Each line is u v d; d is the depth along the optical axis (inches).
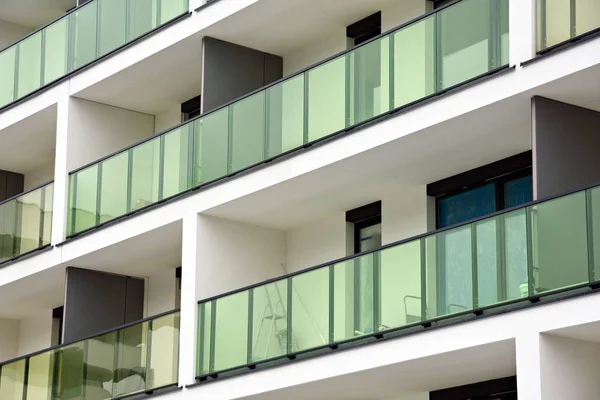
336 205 1272.1
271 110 1238.3
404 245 1101.1
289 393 1197.7
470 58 1080.8
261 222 1315.2
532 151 1042.1
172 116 1502.2
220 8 1323.8
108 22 1448.1
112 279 1473.9
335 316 1145.4
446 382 1149.1
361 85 1163.3
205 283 1283.2
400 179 1208.8
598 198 972.6
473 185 1196.5
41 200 1489.9
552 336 999.0
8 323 1679.4
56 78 1502.2
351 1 1278.3
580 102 1055.0
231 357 1224.2
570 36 1021.8
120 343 1338.6
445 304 1060.5
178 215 1309.1
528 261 1006.4
